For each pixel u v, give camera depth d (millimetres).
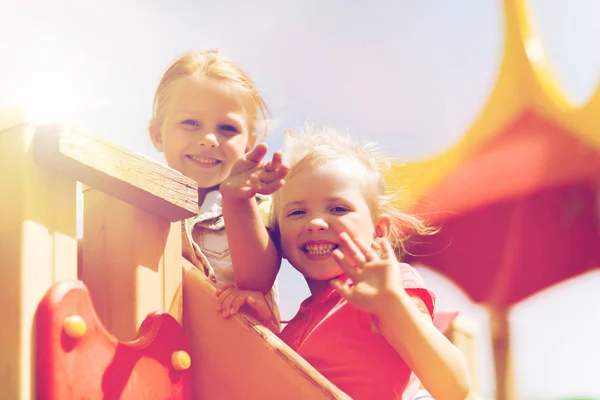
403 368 1280
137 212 1176
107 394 1001
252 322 1168
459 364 1167
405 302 1140
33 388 939
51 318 950
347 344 1287
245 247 1311
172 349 1127
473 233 5160
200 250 1607
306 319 1385
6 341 951
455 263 5160
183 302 1236
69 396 952
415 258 5281
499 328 4953
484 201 5191
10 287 962
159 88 1879
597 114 5121
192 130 1777
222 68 1828
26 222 971
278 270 1419
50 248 995
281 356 1116
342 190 1376
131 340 1135
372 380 1262
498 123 5422
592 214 4980
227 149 1790
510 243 5066
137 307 1146
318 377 1076
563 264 4984
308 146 1432
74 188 1047
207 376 1189
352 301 1139
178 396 1117
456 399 1158
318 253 1368
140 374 1060
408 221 1546
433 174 5410
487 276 5078
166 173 1158
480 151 5414
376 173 1466
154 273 1185
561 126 5230
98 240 1226
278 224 1479
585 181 5035
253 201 1295
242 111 1836
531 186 5152
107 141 1059
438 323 2291
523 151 5242
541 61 5531
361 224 1381
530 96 5418
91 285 1222
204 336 1207
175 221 1227
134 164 1101
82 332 970
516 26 5578
